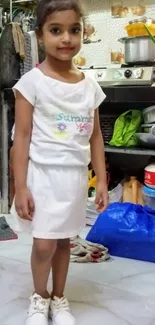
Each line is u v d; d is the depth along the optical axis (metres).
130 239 2.11
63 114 1.34
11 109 2.84
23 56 2.79
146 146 2.58
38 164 1.36
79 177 1.40
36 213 1.37
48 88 1.33
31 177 1.37
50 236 1.37
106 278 1.89
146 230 2.09
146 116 2.56
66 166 1.36
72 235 1.42
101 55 3.02
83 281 1.85
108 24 2.97
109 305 1.64
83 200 1.44
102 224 2.21
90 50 3.05
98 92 1.46
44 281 1.46
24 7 3.02
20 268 1.98
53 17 1.30
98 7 2.98
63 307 1.50
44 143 1.35
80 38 1.36
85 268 2.00
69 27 1.32
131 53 2.57
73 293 1.73
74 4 1.31
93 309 1.60
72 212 1.39
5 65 2.75
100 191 1.53
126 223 2.15
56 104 1.33
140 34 2.52
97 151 1.53
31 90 1.33
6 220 2.69
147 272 1.97
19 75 2.83
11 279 1.86
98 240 2.22
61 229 1.38
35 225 1.38
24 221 1.40
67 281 1.85
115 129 2.66
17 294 1.72
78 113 1.36
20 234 2.45
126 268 2.01
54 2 1.30
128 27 2.57
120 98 2.53
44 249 1.39
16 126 1.36
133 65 2.61
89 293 1.74
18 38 2.75
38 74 1.34
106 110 3.03
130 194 2.66
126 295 1.72
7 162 2.86
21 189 1.37
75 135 1.36
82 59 3.09
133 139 2.63
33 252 1.42
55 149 1.34
